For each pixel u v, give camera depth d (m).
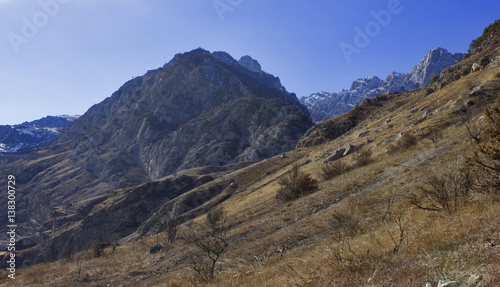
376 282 4.11
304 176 28.56
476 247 3.91
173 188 110.12
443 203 7.83
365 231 9.49
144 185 111.00
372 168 25.39
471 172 7.78
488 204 5.96
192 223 38.31
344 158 44.84
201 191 81.88
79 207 149.25
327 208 18.72
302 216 19.36
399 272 4.16
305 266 7.05
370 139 47.62
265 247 14.70
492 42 63.94
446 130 27.73
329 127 110.75
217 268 12.38
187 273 14.27
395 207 11.37
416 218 8.16
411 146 28.59
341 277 4.83
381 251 5.70
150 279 16.52
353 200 15.73
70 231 104.12
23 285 18.52
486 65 48.44
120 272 19.22
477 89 32.00
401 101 104.81
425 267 4.02
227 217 33.34
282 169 74.62
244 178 83.19
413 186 13.70
